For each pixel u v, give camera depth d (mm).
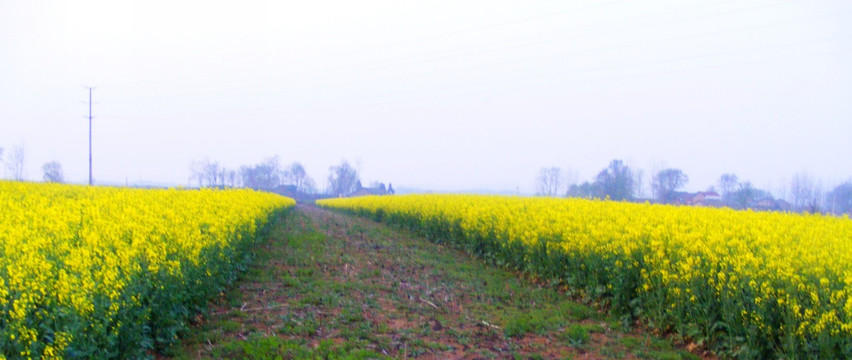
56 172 52125
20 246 5828
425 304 9773
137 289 5914
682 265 7574
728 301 6801
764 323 6371
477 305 9758
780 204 35531
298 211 36312
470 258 15273
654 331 8188
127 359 5695
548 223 12203
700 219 11664
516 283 11648
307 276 11594
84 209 9383
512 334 8102
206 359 6527
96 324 5145
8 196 11516
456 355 7164
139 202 11781
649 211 13867
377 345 7375
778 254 7332
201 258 7895
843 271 6473
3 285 4777
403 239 19609
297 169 103188
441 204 20328
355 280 11453
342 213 39875
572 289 10227
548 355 7281
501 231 13562
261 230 15352
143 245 6980
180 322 7105
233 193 18125
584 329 8094
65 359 4789
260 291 10055
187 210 11008
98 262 5918
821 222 11641
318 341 7441
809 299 6137
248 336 7438
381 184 101375
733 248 7898
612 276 9086
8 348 4406
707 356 7145
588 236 10242
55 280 5199
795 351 5980
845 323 5707
